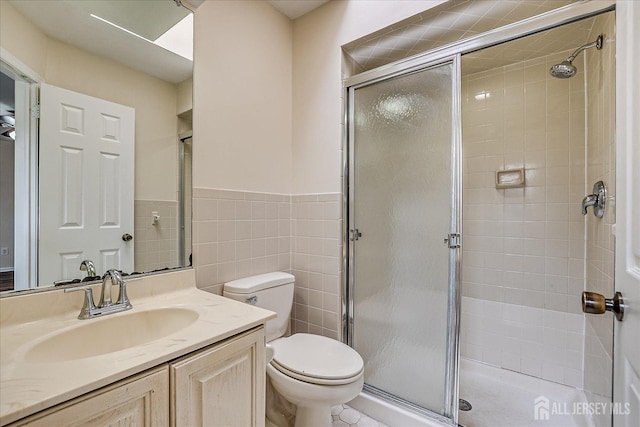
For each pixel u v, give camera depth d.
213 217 1.51
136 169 1.24
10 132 0.96
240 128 1.64
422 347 1.56
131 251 1.22
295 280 1.94
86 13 1.12
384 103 1.71
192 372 0.79
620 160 0.67
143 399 0.70
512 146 2.04
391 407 1.56
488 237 2.12
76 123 1.09
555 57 1.89
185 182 1.40
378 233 1.73
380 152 1.73
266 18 1.81
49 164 1.03
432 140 1.55
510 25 1.34
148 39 1.29
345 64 1.84
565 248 1.88
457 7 1.44
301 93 1.95
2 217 0.94
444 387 1.48
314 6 1.86
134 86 1.24
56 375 0.63
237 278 1.61
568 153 1.87
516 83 2.01
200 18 1.45
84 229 1.10
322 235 1.84
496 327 2.08
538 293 1.96
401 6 1.54
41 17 1.02
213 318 0.97
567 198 1.88
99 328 0.95
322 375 1.22
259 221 1.75
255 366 0.97
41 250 1.00
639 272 0.56
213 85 1.51
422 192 1.58
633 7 0.61
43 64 1.02
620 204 0.67
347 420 1.59
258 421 0.98
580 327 1.83
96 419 0.62
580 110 1.83
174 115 1.36
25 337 0.83
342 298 1.80
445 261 1.50
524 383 1.92
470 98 2.17
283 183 1.92
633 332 0.57
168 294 1.25
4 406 0.53
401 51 1.83
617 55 0.69
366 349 1.76
